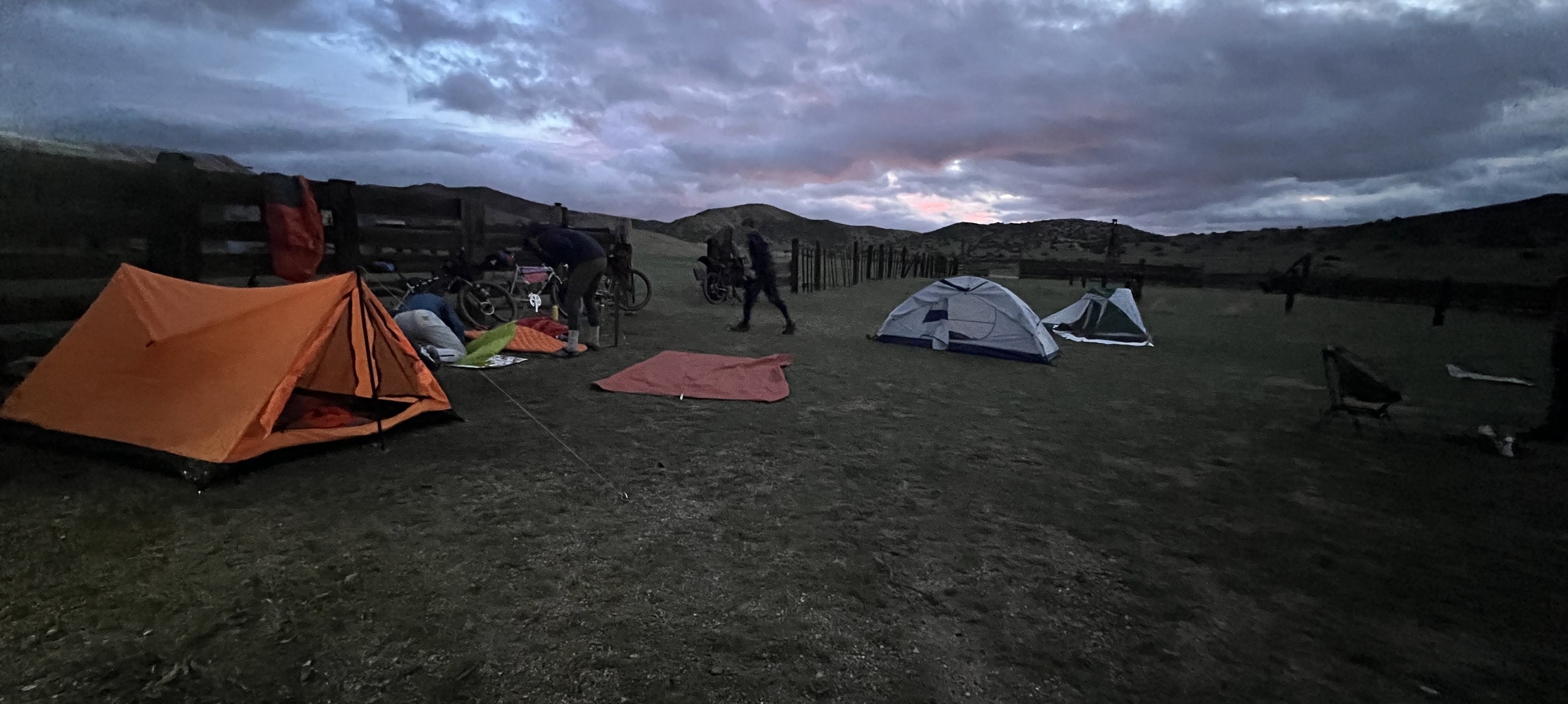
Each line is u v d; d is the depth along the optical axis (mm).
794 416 6281
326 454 4695
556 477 4477
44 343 6293
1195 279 27672
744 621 2912
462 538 3551
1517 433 6395
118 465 4293
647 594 3082
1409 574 3643
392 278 9836
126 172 6449
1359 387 6445
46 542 3307
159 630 2658
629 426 5703
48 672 2385
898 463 5117
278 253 7688
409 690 2379
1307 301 22453
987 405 7102
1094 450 5688
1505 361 11109
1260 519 4332
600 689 2424
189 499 3873
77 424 4574
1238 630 3043
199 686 2359
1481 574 3670
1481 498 4809
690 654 2656
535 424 5664
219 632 2660
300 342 4520
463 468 4570
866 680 2559
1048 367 9469
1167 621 3088
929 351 10234
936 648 2793
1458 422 7023
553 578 3188
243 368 4449
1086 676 2660
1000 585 3342
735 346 9984
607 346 9531
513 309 10914
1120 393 7984
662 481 4488
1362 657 2869
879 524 4000
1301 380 9164
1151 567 3621
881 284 28359
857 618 2984
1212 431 6445
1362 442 6207
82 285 6473
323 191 8875
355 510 3840
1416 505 4664
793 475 4742
